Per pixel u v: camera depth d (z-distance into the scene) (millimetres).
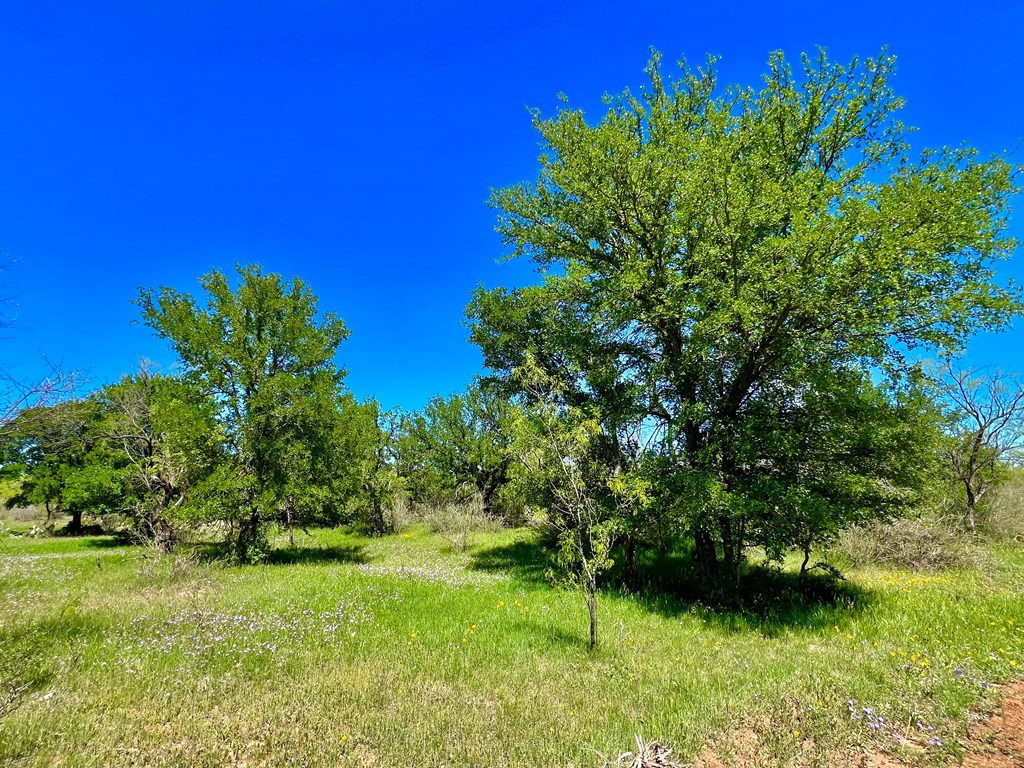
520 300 16922
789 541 10375
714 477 9898
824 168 11984
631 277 10383
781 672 6070
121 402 17609
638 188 10945
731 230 9359
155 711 5035
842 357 10305
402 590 10812
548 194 12953
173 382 18141
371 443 24844
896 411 10273
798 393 11117
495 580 12641
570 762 4145
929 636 7262
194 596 10094
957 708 4613
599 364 12922
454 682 5953
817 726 4457
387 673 6164
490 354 17516
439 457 33062
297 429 18453
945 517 14508
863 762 3887
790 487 9594
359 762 4180
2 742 4195
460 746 4398
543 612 9344
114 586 11758
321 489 18297
